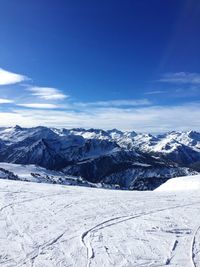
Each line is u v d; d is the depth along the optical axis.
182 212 21.44
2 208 20.89
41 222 17.95
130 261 12.90
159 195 29.08
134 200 25.62
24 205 22.09
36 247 14.13
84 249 14.05
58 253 13.53
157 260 13.03
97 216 19.62
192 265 12.59
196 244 15.02
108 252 13.77
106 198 26.22
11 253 13.40
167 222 18.69
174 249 14.29
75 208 21.70
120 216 19.80
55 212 20.34
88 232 16.41
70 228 17.00
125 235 16.09
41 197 25.44
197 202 25.33
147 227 17.56
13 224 17.41
